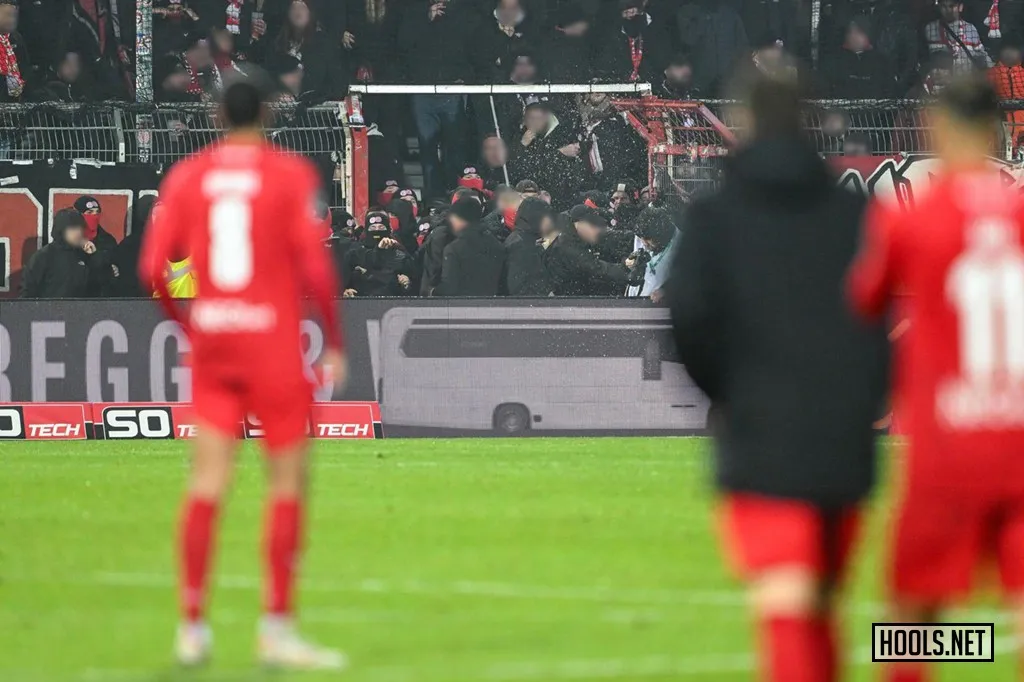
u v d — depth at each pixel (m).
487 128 66.62
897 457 46.84
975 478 15.66
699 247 15.85
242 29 67.19
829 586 16.44
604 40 68.81
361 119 62.25
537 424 56.78
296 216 21.34
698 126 63.50
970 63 69.31
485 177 65.25
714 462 16.06
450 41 68.44
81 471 45.41
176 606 25.03
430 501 38.12
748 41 69.56
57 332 56.16
